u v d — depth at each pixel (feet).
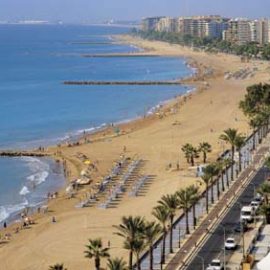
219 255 513.86
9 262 549.13
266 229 568.41
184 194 579.07
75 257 548.72
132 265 486.79
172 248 533.96
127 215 655.35
